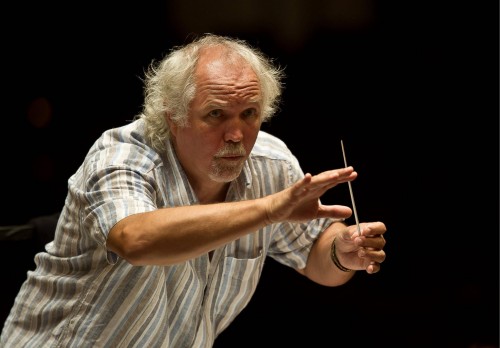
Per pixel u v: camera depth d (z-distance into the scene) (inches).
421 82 471.8
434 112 475.8
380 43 466.0
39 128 459.2
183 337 249.4
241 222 193.9
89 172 226.7
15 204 459.2
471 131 478.6
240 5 456.4
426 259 497.4
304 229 265.7
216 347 493.0
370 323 493.0
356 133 476.7
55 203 462.0
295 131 476.1
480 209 488.7
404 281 498.9
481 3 462.0
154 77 245.3
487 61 468.4
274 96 249.0
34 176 460.8
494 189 485.1
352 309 495.2
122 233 203.6
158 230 197.9
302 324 492.4
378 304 496.1
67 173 461.1
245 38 459.2
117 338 237.1
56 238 250.1
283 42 462.0
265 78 235.5
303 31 461.7
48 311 244.5
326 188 188.2
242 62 224.8
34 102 456.8
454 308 494.6
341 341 490.3
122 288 234.2
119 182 220.5
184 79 225.1
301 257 271.1
